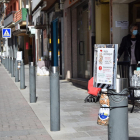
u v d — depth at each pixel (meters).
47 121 9.97
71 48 23.88
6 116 10.88
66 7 23.81
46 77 27.52
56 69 8.67
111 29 14.66
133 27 12.96
